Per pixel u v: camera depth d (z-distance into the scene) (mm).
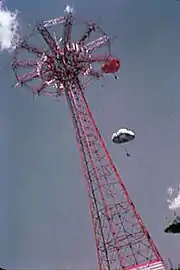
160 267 41656
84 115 57500
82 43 62312
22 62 62844
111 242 46250
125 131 56750
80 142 55688
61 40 61844
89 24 62531
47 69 61906
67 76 61844
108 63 60531
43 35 61750
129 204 48062
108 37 62094
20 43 61781
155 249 43906
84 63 61844
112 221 47656
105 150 52938
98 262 45219
